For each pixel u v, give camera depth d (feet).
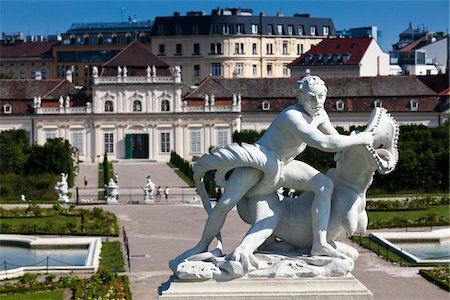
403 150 430.61
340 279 116.06
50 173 486.38
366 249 268.41
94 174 574.56
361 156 118.73
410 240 285.43
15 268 244.83
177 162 615.16
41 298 205.05
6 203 406.41
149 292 209.77
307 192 122.01
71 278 222.69
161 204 407.85
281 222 120.57
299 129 117.08
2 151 491.31
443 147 472.85
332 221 119.85
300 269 116.37
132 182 520.42
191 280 116.06
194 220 347.97
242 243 117.60
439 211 362.94
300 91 118.73
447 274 222.07
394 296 201.98
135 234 311.27
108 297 201.87
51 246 283.79
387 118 120.47
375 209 366.43
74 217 360.48
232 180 119.44
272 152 119.14
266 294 115.03
